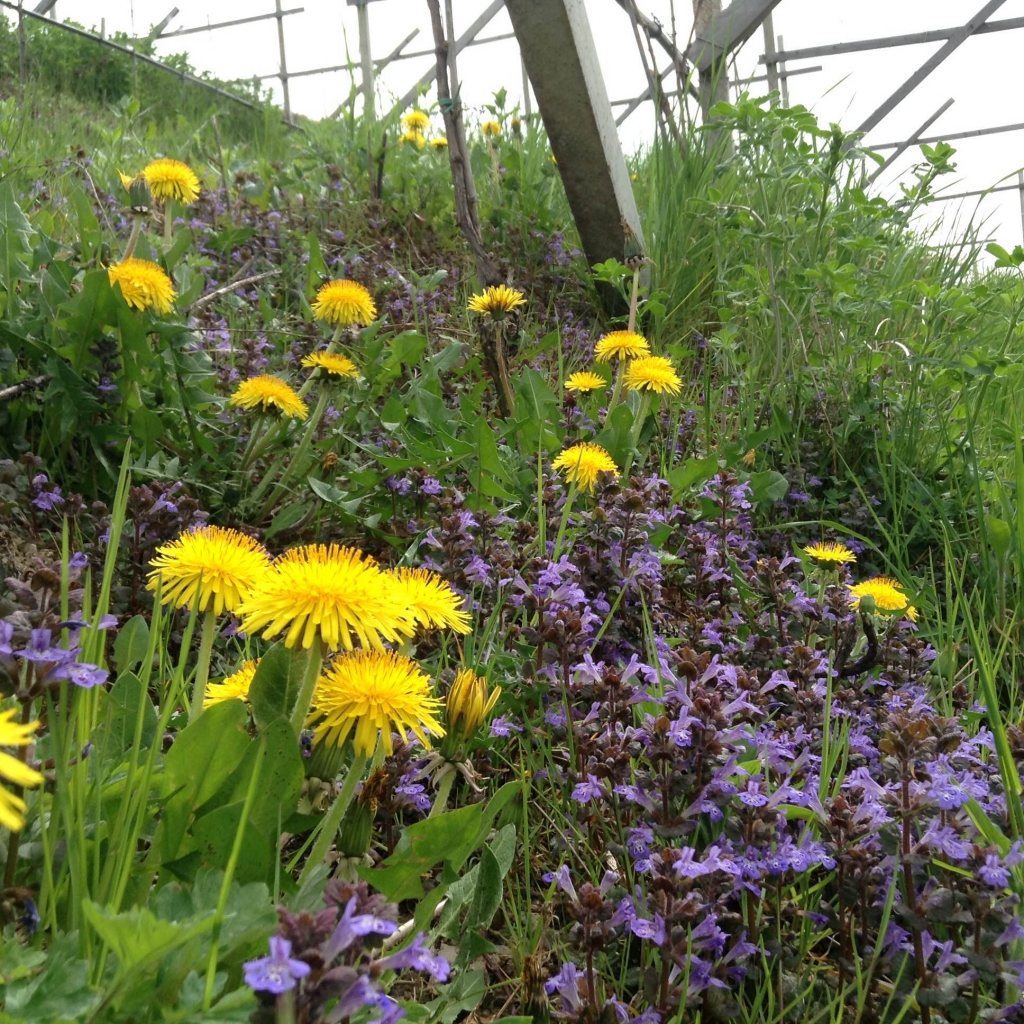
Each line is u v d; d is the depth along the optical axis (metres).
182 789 1.35
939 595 3.45
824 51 13.85
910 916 1.51
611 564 2.64
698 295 5.57
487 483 3.07
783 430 4.09
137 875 1.33
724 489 3.22
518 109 7.79
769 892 1.71
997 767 1.98
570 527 3.08
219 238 5.22
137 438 3.05
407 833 1.40
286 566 1.45
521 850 2.04
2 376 2.99
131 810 1.28
